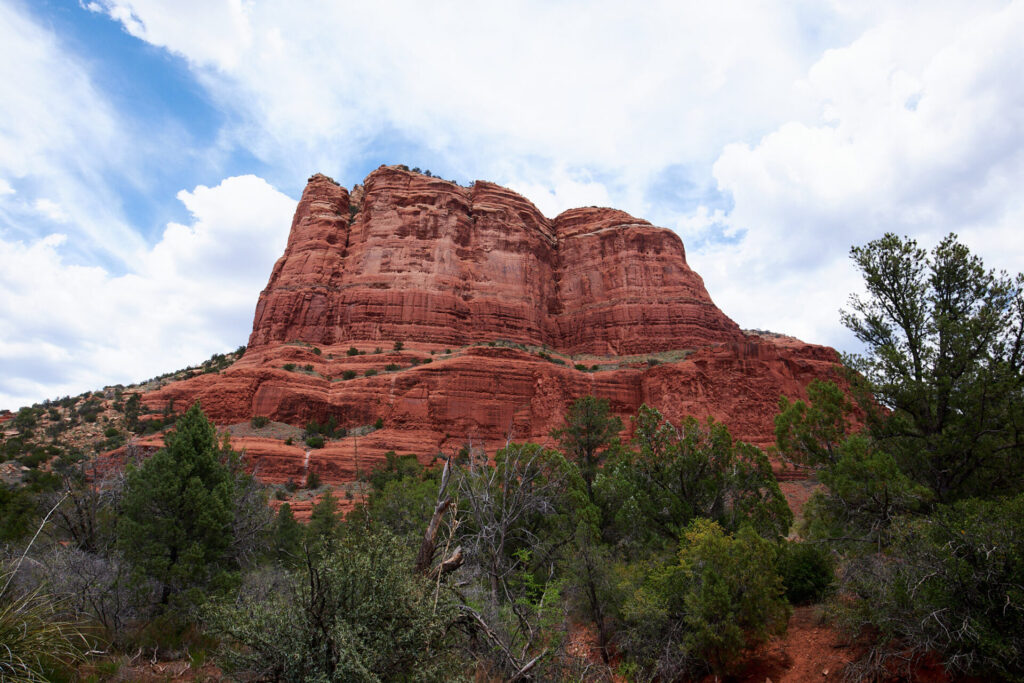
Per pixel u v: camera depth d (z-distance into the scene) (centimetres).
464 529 1459
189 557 1577
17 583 874
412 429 7025
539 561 1630
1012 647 965
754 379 7412
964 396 1692
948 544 1109
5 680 635
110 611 1261
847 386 2077
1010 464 1588
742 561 1442
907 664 1138
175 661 1132
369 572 684
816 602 1697
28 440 6138
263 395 6906
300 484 5491
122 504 1903
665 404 7362
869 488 1608
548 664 862
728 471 2322
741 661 1386
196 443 1909
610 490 2472
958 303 1967
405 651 659
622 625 1565
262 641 625
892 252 2070
